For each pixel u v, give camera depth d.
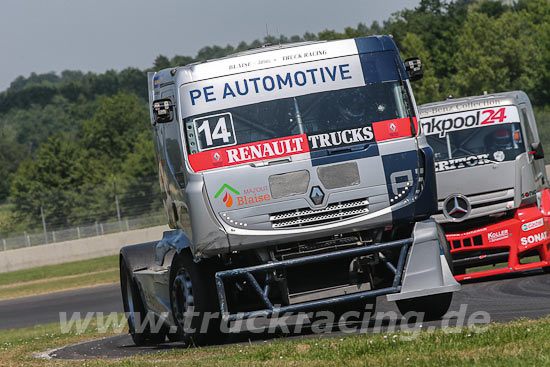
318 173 25.97
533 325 21.66
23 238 153.75
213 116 26.31
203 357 23.55
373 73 26.83
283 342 24.30
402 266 26.50
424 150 26.44
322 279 26.80
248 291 27.44
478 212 43.47
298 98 26.45
